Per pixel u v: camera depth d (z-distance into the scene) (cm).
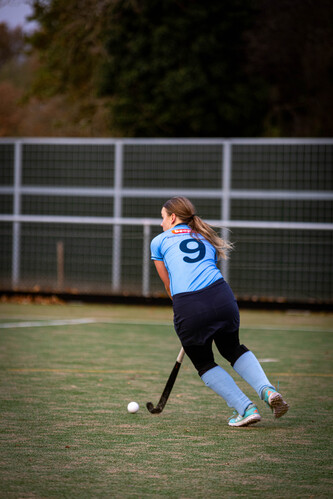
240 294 5716
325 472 1562
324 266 5531
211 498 1384
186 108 8306
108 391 2480
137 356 3306
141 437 1858
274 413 1961
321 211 5603
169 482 1483
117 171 6016
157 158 5934
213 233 2080
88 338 3916
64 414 2116
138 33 8469
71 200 6138
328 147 5575
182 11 8394
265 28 8431
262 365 3103
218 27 8306
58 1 9094
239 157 5769
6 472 1541
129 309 5634
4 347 3534
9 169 6288
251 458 1670
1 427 1948
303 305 5556
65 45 9481
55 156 6159
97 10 8875
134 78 8388
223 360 3228
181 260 1995
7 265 6172
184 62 8338
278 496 1398
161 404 2088
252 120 8456
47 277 6081
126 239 5906
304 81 8738
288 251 5609
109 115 8875
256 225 5638
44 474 1529
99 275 5969
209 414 2150
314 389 2567
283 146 5669
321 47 8419
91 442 1802
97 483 1472
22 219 6041
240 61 8444
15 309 5522
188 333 1958
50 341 3769
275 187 5691
